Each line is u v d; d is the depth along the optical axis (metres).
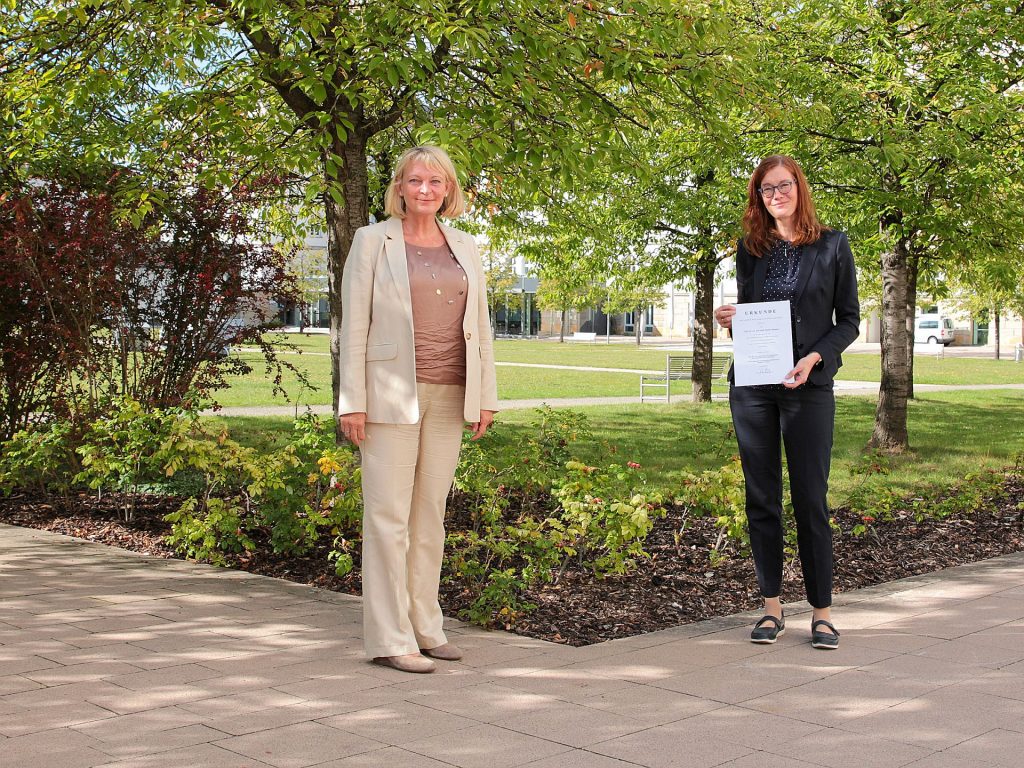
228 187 9.16
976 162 10.38
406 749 3.39
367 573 4.44
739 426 5.02
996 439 14.16
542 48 7.20
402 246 4.50
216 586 5.93
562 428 8.66
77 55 7.99
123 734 3.51
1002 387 25.09
